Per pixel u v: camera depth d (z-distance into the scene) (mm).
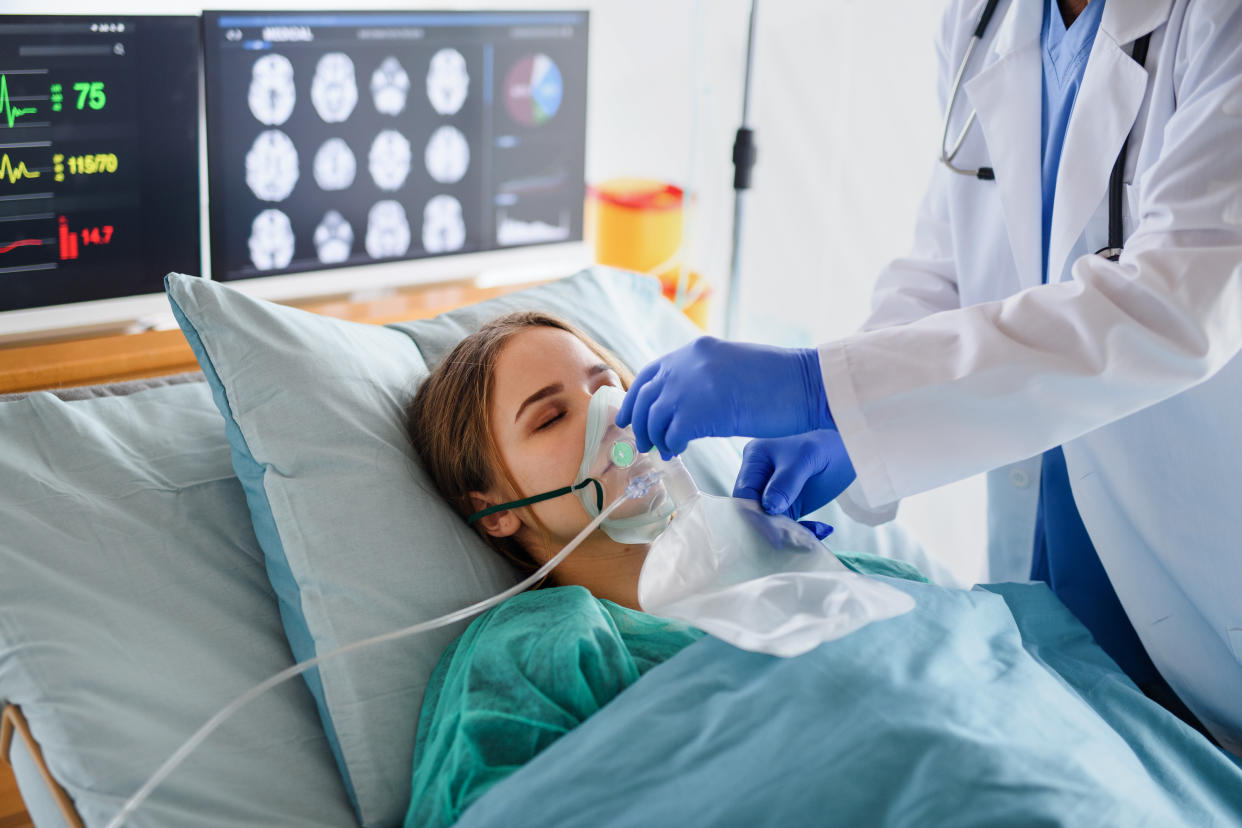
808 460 1339
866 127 2484
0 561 1188
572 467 1301
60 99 1612
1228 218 1053
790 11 2510
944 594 1209
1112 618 1479
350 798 1203
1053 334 1075
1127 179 1263
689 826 941
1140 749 1139
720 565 1178
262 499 1260
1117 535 1353
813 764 968
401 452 1351
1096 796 955
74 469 1302
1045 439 1113
